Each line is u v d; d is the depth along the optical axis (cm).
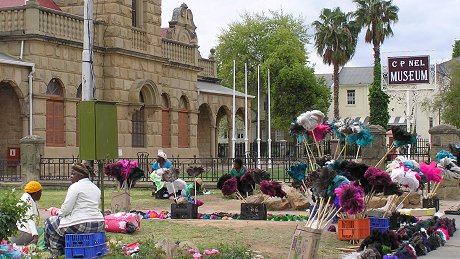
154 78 3997
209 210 2103
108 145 1517
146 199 2411
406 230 1487
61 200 2362
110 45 3675
